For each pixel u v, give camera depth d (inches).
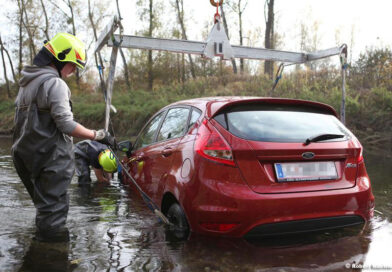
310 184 99.8
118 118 602.5
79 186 189.0
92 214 131.3
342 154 105.7
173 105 147.8
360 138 374.9
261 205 92.0
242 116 106.2
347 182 105.5
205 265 84.4
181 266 83.8
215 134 101.6
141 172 152.3
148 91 880.9
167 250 93.8
